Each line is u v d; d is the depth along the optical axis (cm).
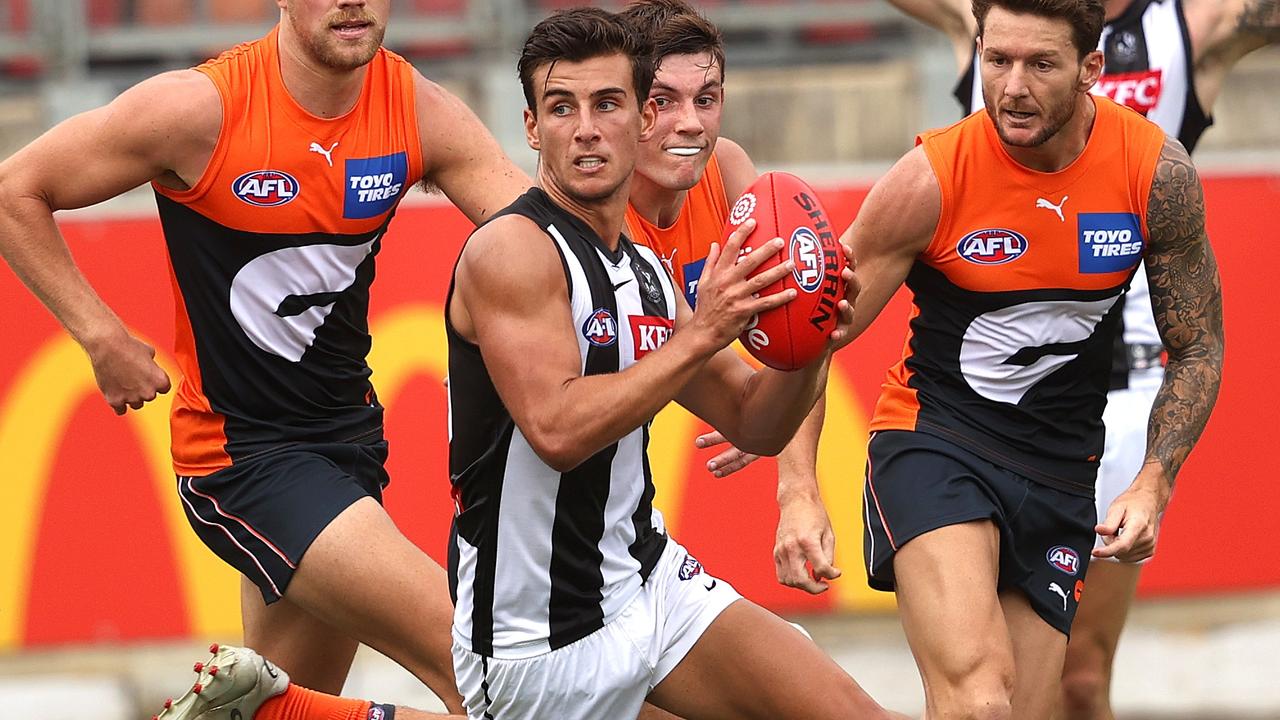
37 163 1652
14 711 2559
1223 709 2608
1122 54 2173
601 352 1346
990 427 1648
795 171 2980
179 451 1750
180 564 2647
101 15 3884
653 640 1440
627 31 1309
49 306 1684
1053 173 1590
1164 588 2686
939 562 1566
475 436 1383
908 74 3916
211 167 1662
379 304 2669
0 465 2627
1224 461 2694
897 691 2609
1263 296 2706
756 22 4066
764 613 1466
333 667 1839
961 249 1614
